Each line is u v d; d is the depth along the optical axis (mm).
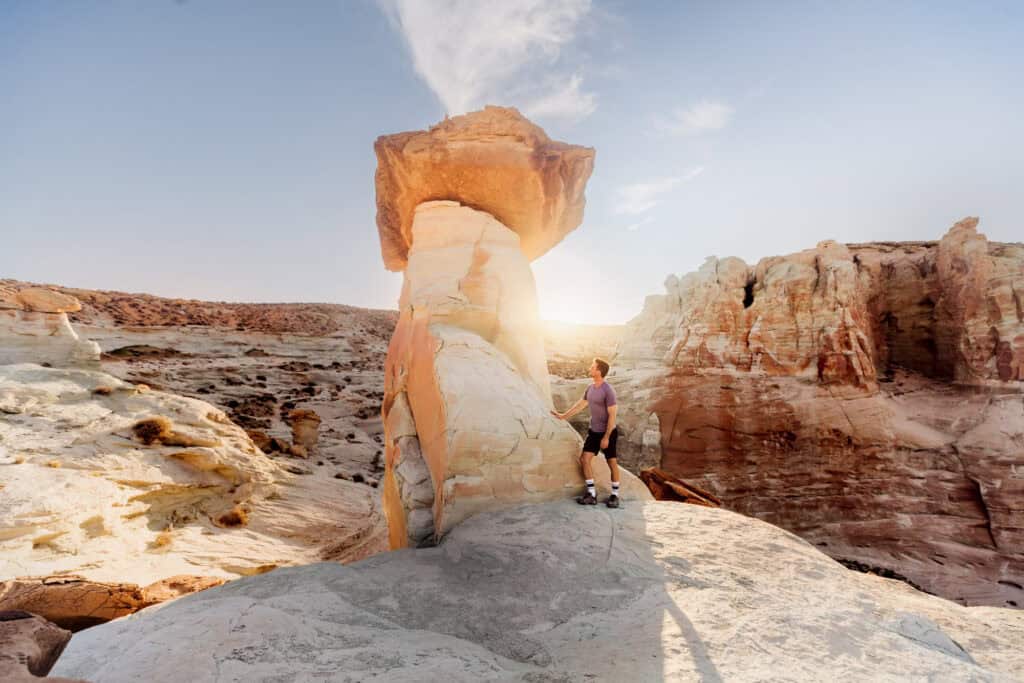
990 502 17109
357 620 3434
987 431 18125
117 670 2680
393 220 9141
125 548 10555
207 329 54812
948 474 18125
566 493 5852
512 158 7715
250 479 16062
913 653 2869
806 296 22703
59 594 6684
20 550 8719
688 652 2883
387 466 7727
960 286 20156
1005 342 18781
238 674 2607
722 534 4781
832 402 20922
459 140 7707
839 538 18953
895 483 18812
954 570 16766
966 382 19656
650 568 4070
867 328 22031
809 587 3818
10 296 17844
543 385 7434
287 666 2709
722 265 25875
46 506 9555
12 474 10297
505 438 5691
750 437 21844
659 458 23141
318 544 14711
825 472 20156
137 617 3605
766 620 3236
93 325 46188
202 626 3168
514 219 8266
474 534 4844
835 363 21344
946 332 20734
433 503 5895
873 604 3588
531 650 3102
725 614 3336
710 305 24656
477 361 6289
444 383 5824
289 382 44688
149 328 49844
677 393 23797
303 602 3645
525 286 7730
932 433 19078
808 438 20844
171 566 10805
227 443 16672
